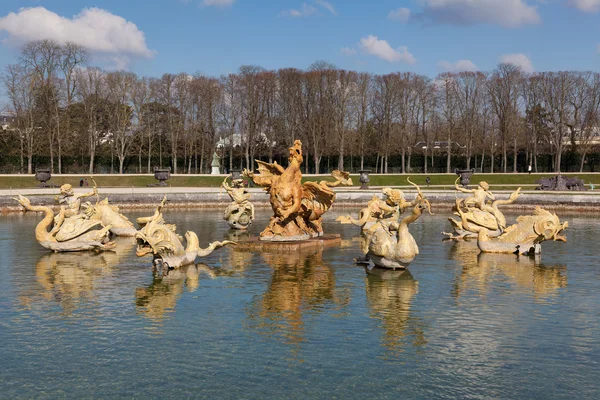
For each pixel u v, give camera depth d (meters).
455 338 11.15
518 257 19.98
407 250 17.00
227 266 18.19
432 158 82.94
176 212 38.97
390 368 9.69
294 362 9.92
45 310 12.96
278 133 77.06
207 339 11.03
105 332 11.44
